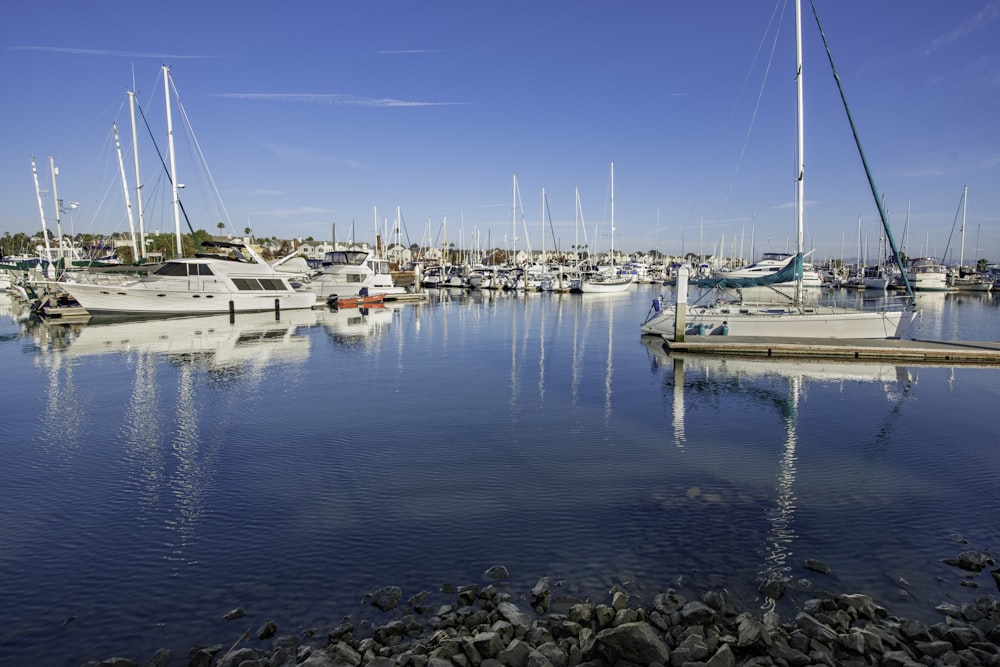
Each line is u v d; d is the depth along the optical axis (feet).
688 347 93.40
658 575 25.89
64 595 24.45
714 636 21.06
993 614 22.66
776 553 27.89
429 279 328.49
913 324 142.92
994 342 98.53
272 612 23.24
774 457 42.29
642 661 19.84
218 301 152.05
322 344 105.81
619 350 99.40
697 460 41.55
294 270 226.99
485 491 35.63
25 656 20.65
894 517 31.99
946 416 54.34
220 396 62.49
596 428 50.24
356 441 46.19
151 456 42.34
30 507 33.27
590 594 24.47
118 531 30.32
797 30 90.22
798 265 95.14
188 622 22.59
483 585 25.18
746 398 62.34
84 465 40.32
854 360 87.10
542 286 290.35
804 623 21.85
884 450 44.01
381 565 26.84
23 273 181.68
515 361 87.61
